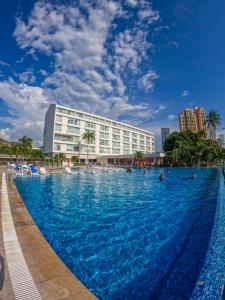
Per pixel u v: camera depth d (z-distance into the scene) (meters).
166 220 7.02
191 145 50.84
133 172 32.94
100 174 29.00
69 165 52.53
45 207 8.95
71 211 8.30
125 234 5.73
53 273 2.80
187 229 6.02
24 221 5.15
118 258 4.30
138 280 3.49
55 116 63.00
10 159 67.25
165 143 58.19
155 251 4.61
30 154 61.19
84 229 6.14
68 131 66.12
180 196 11.73
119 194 12.48
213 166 51.59
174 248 4.74
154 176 25.53
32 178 20.56
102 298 3.07
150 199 10.95
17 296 2.30
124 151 89.38
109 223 6.71
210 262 4.04
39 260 3.15
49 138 65.38
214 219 6.90
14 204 7.13
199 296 3.02
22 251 3.45
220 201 9.60
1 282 2.56
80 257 4.35
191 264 3.97
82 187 15.50
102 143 78.38
